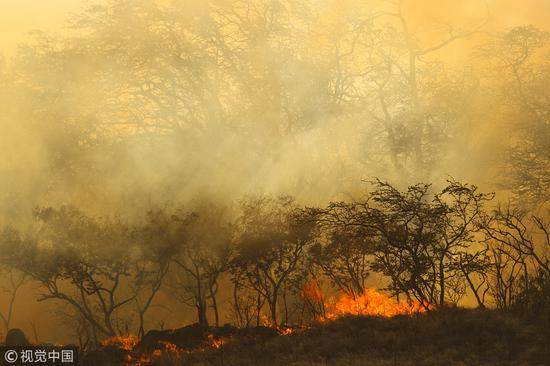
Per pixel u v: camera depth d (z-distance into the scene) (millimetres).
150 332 54906
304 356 44875
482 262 56312
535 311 48438
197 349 50781
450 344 43938
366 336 46906
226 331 54062
